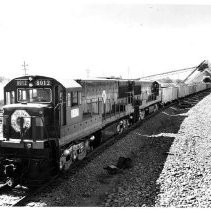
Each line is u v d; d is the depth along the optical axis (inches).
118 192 369.1
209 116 917.2
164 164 467.5
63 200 345.7
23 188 380.2
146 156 524.7
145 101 976.3
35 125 379.2
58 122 398.3
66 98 414.3
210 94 1813.5
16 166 373.4
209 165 458.9
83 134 491.8
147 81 1056.8
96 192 376.2
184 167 450.3
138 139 664.4
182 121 874.8
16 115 390.0
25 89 417.7
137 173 437.7
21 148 389.7
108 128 658.2
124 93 776.3
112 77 788.6
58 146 396.5
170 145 589.6
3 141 387.9
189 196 351.9
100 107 585.6
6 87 425.4
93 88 560.7
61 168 412.8
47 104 404.8
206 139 627.2
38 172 383.2
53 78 402.9
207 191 364.2
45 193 358.0
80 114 474.0
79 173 426.0
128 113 800.3
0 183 390.3
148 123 856.3
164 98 1268.5
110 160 502.3
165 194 359.6
